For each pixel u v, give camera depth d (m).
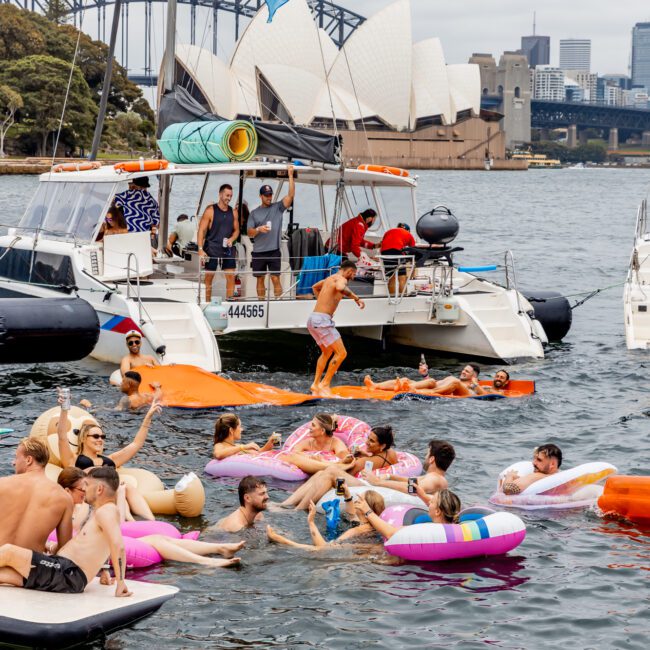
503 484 13.53
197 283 22.09
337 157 22.28
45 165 133.75
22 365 20.73
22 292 22.45
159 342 19.19
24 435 15.83
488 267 23.62
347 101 138.75
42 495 10.02
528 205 96.81
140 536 11.57
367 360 22.77
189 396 17.77
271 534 11.92
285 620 9.96
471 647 9.46
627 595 10.62
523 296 24.67
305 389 19.61
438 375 21.25
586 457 15.37
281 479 14.06
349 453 14.65
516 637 9.68
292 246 22.58
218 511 12.89
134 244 21.66
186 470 14.45
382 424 17.00
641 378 20.83
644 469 14.76
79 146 156.50
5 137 155.00
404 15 136.38
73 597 9.80
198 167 21.64
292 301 21.22
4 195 82.38
